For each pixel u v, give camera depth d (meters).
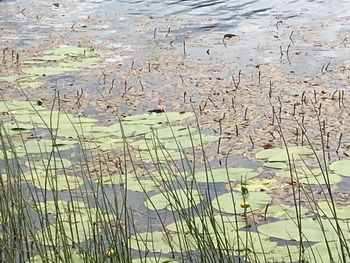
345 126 5.77
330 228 4.08
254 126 5.87
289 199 4.56
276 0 10.36
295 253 3.83
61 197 4.66
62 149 5.50
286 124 5.89
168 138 5.66
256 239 3.99
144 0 10.92
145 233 4.12
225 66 7.60
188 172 5.02
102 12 10.30
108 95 6.83
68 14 10.27
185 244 3.86
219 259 3.54
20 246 3.71
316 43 8.23
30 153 5.43
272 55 7.90
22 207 3.88
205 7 10.26
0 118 6.24
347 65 7.39
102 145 5.57
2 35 9.27
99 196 4.69
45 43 8.83
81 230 4.11
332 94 6.54
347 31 8.66
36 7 10.75
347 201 4.50
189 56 8.04
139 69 7.63
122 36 9.02
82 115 6.31
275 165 5.09
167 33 9.05
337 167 4.96
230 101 6.50
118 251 3.71
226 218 4.27
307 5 10.05
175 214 4.39
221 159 5.25
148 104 6.55
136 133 5.79
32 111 6.42
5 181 4.81
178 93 6.81
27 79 7.41
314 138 5.57
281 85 6.88
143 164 5.18
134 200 4.64
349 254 3.50
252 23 9.33
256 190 4.68
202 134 5.72
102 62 7.95
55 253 3.49
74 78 7.41
